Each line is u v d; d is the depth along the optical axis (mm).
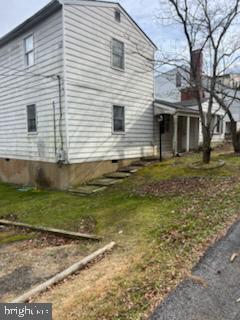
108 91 10469
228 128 19391
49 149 9711
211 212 5250
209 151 9398
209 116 9336
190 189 7227
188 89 14203
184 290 2949
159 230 4820
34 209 7406
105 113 10375
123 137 11266
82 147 9492
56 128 9305
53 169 9641
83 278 3564
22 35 10461
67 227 5820
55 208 7301
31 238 5449
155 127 13109
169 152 13672
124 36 11141
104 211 6551
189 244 4031
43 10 8844
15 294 3377
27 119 10703
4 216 7094
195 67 9672
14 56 11039
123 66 11133
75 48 9094
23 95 10773
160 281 3145
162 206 6219
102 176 10289
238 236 4176
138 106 12031
